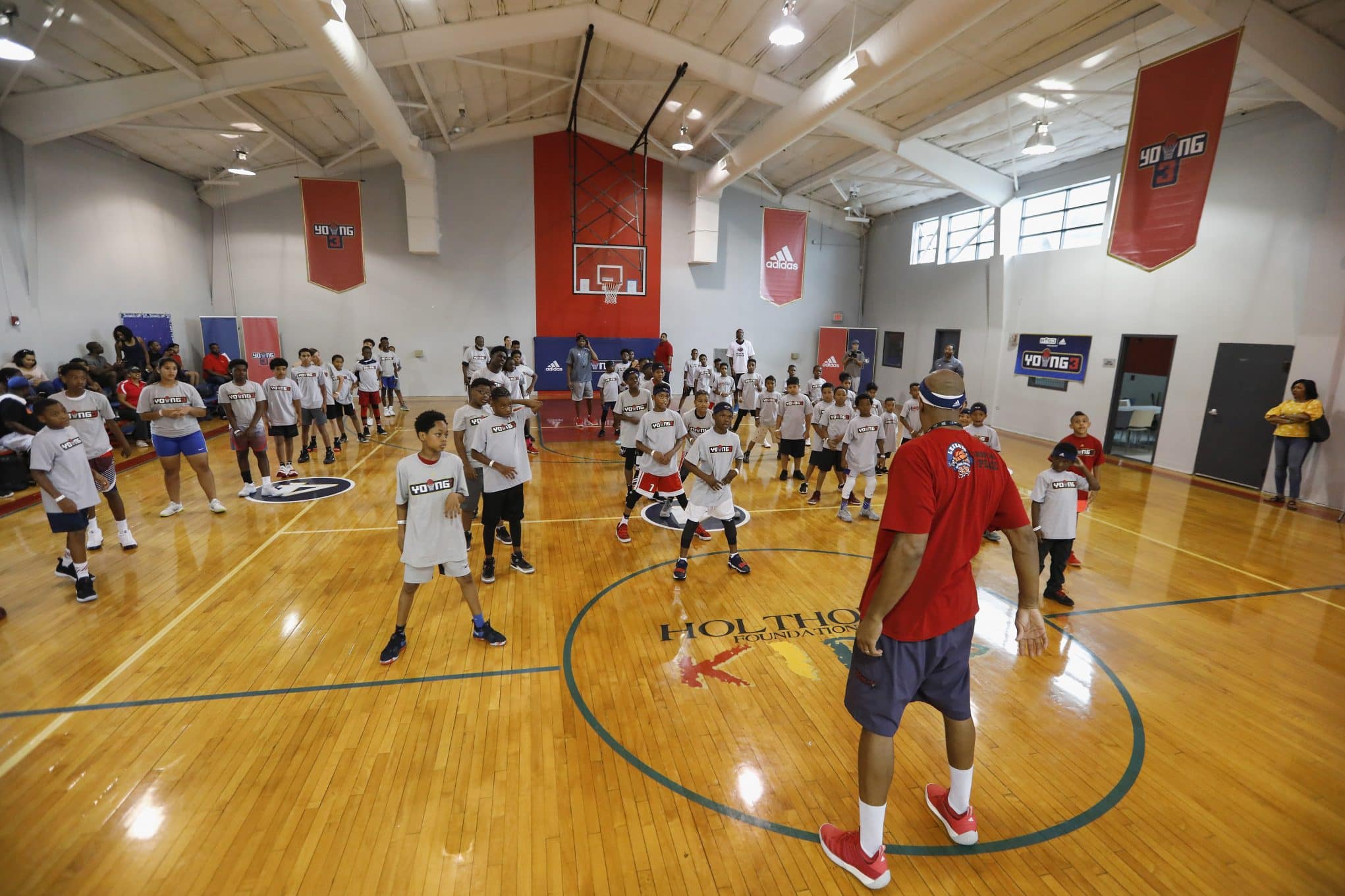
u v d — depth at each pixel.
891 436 8.55
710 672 3.75
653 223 15.85
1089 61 7.61
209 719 3.22
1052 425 11.68
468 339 15.27
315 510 6.73
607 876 2.34
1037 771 2.97
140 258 11.41
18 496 6.95
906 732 3.26
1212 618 4.66
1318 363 7.69
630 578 5.12
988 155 11.31
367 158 14.05
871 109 10.16
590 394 12.63
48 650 3.86
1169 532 6.66
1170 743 3.21
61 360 9.52
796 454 8.22
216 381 12.04
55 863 2.34
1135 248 6.55
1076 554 5.98
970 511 2.14
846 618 4.48
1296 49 6.49
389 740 3.08
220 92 8.72
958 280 13.92
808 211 16.80
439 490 3.70
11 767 2.84
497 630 4.20
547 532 6.25
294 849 2.42
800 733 3.20
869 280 17.34
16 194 8.75
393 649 3.79
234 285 13.89
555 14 9.13
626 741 3.11
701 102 11.87
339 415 9.81
